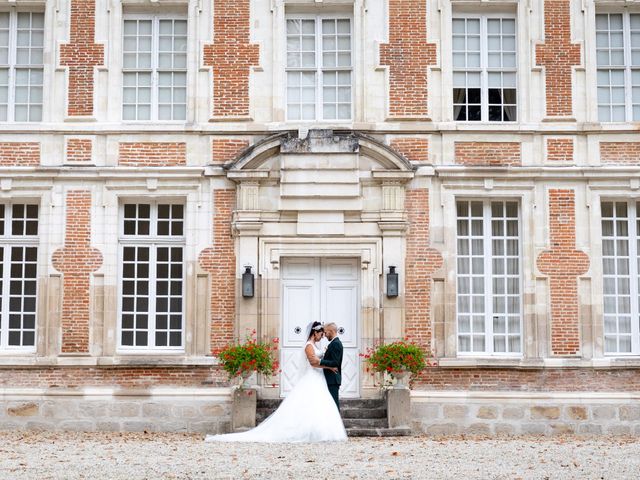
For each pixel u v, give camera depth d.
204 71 19.12
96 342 18.48
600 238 18.73
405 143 18.95
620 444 16.17
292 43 19.44
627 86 19.34
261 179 18.64
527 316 18.55
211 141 18.94
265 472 12.52
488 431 18.17
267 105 19.06
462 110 19.36
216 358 18.34
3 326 18.81
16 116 19.31
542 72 19.14
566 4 19.30
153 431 18.16
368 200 18.72
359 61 19.12
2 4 19.30
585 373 18.39
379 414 17.75
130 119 19.28
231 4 19.25
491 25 19.48
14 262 18.95
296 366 18.62
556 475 12.46
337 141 18.66
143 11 19.48
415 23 19.22
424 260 18.62
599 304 18.58
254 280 18.47
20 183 18.78
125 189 18.81
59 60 19.12
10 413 18.20
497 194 18.83
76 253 18.66
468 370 18.38
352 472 12.54
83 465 13.09
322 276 18.86
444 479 12.12
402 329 18.41
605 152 18.97
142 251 19.00
